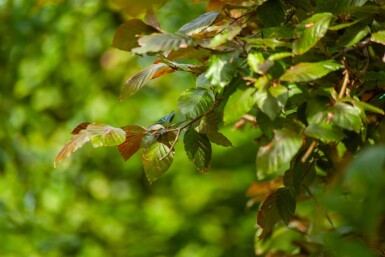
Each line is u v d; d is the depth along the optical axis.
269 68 1.75
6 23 4.93
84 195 5.13
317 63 1.75
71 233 4.85
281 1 1.95
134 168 5.25
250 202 2.34
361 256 1.59
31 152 4.98
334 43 1.90
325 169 2.06
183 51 1.83
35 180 4.95
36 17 4.91
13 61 4.99
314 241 2.24
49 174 4.99
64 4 4.89
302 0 1.93
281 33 1.86
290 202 1.95
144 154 1.96
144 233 5.05
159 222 5.05
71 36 4.93
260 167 1.71
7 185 4.82
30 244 4.62
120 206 5.14
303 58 1.85
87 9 4.85
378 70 1.94
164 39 1.77
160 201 5.14
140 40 1.77
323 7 1.83
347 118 1.74
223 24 1.97
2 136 4.90
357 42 1.86
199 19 1.95
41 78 4.98
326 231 2.19
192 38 1.80
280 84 1.77
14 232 4.65
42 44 4.95
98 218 5.02
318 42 1.86
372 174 1.50
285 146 1.71
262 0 1.93
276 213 1.97
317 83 1.83
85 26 4.91
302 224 2.31
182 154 5.07
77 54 4.98
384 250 1.87
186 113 1.88
